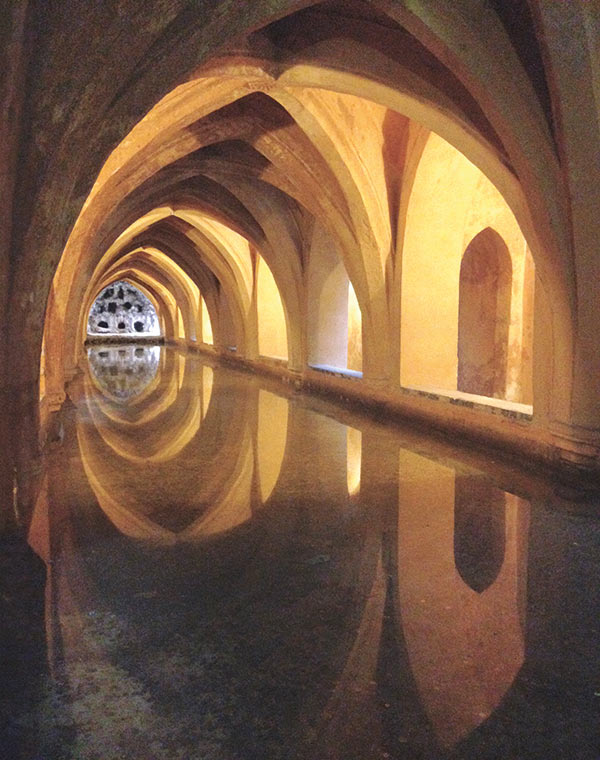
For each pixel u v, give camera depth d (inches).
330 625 114.2
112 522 173.3
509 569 139.9
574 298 206.7
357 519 175.9
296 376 506.9
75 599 125.0
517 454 253.6
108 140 163.5
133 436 307.0
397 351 350.6
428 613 118.8
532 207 208.1
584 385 212.8
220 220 517.7
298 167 339.3
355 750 79.9
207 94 258.4
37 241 153.5
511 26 185.9
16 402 166.7
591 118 172.2
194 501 194.5
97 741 82.0
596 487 207.2
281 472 232.5
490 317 410.3
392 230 343.3
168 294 1133.1
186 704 90.1
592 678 96.7
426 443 286.8
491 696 91.8
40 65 132.4
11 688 94.3
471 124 224.5
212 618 116.9
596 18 158.1
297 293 494.0
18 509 168.2
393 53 228.2
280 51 235.0
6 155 133.6
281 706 89.4
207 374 624.7
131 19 141.4
